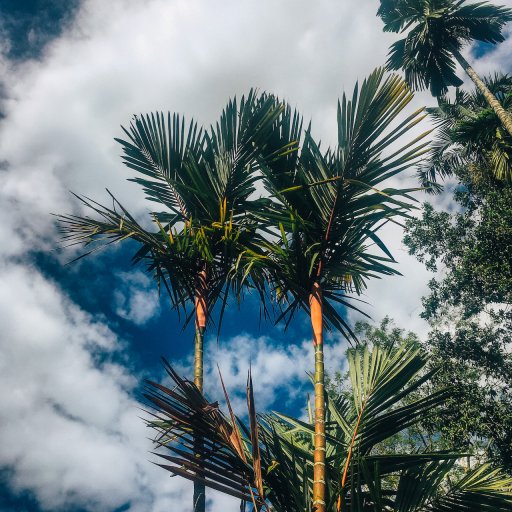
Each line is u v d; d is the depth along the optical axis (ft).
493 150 37.04
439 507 8.20
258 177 12.84
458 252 40.34
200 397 8.16
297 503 8.18
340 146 11.01
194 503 9.46
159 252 12.71
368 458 8.61
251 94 13.41
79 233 12.75
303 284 11.21
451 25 41.39
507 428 29.84
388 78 10.44
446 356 36.06
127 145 14.57
